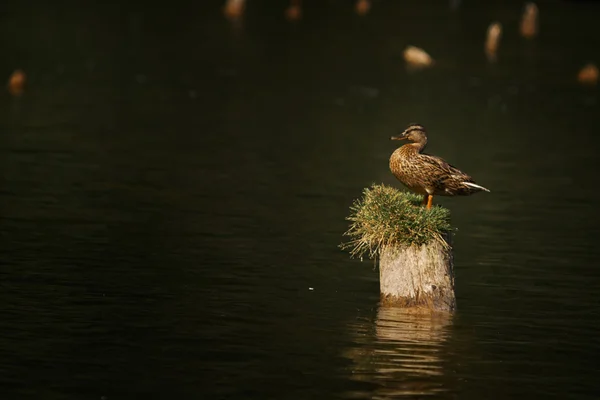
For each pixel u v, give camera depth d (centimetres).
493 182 2025
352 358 1083
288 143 2328
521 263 1494
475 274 1434
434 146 2348
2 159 2020
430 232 1205
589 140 2505
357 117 2694
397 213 1204
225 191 1858
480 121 2703
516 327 1212
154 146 2223
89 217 1630
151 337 1131
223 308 1240
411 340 1146
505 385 1031
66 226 1571
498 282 1399
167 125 2470
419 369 1062
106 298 1255
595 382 1049
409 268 1211
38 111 2548
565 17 5272
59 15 4475
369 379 1029
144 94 2878
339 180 1981
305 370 1049
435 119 2703
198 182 1919
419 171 1205
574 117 2814
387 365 1068
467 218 1752
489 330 1194
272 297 1289
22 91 2814
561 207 1845
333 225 1655
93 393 978
